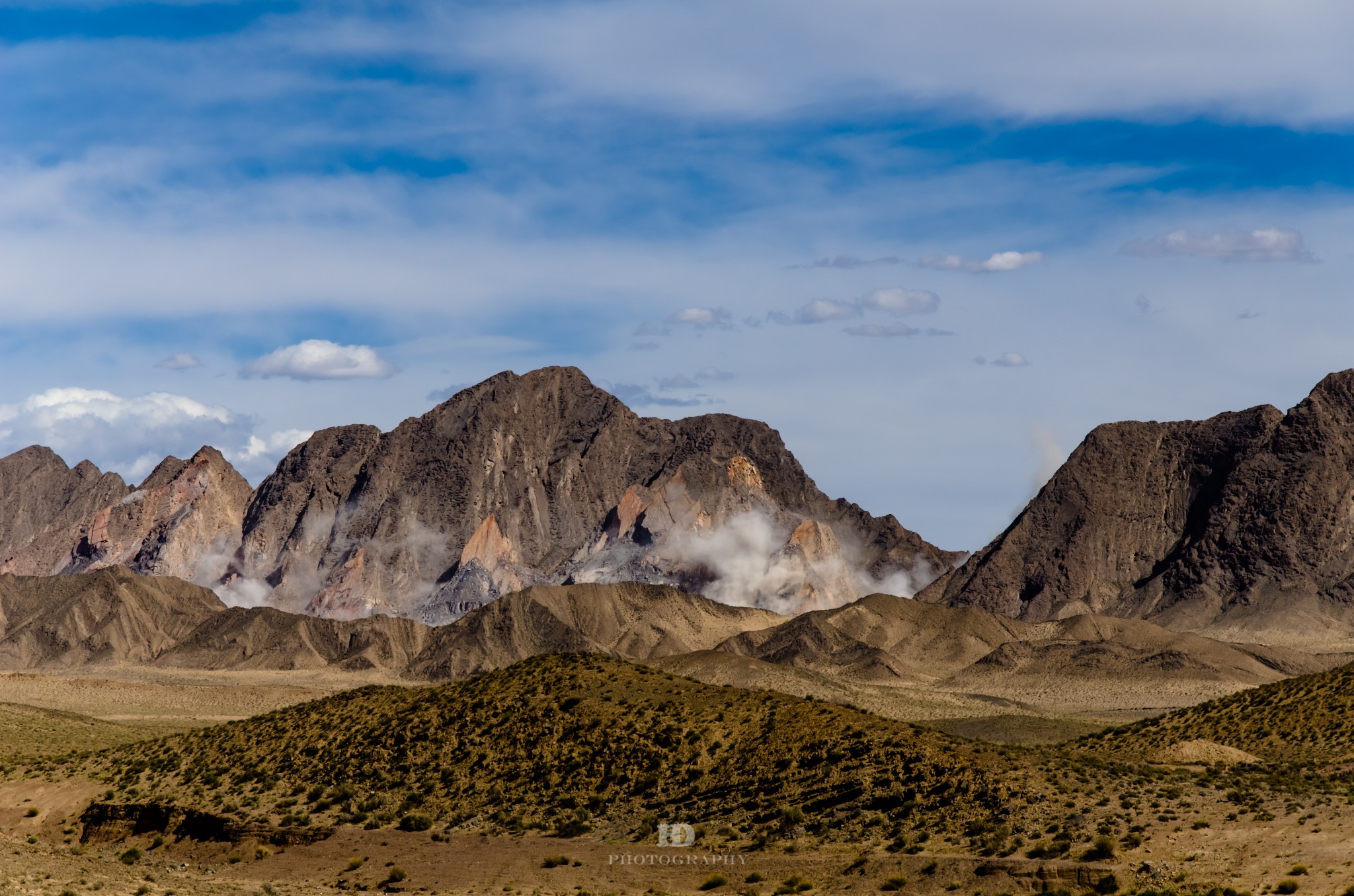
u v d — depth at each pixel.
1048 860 95.56
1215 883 90.38
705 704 126.06
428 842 109.31
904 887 93.88
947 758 111.31
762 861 100.56
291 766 128.75
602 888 98.44
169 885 97.50
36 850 107.94
